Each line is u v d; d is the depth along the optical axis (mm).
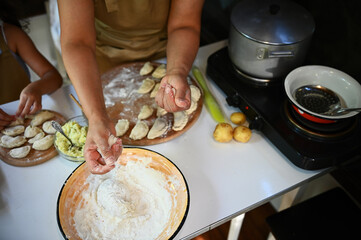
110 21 1340
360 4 1151
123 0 1239
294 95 1117
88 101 982
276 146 1122
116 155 924
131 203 951
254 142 1154
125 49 1476
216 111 1224
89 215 929
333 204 1296
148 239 881
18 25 1553
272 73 1181
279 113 1131
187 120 1178
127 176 1015
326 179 1517
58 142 1077
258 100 1172
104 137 923
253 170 1070
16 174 1050
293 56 1116
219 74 1271
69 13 1053
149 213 938
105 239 885
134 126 1163
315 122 1071
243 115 1205
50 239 906
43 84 1329
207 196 997
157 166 1019
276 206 1853
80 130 1087
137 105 1239
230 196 1000
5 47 1466
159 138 1132
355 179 1280
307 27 1099
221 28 1894
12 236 909
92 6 1095
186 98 1048
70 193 943
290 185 1037
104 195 942
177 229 841
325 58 1396
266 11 1139
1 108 1265
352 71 1285
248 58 1151
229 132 1125
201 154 1109
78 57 1037
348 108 1067
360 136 1061
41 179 1038
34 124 1186
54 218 950
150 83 1299
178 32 1222
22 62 1561
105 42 1483
